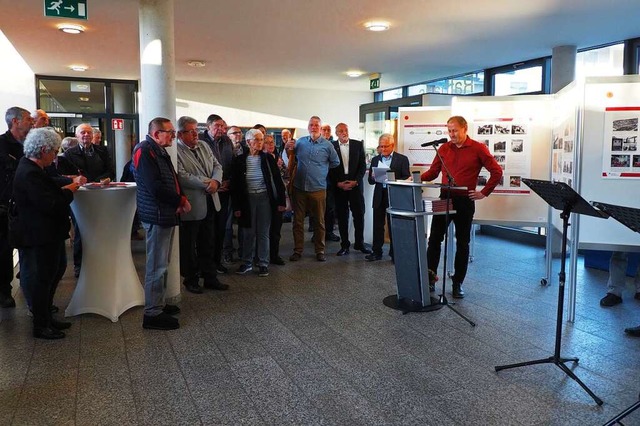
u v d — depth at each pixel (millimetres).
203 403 2674
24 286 3578
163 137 3590
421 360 3213
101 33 5984
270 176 5258
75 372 3037
